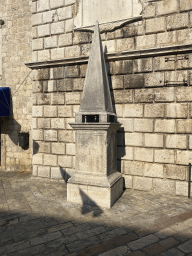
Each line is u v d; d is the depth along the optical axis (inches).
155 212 191.5
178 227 161.8
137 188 256.1
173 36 235.6
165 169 242.4
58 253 131.0
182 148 233.9
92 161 214.5
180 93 233.1
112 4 262.8
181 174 235.8
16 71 382.9
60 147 296.2
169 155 240.2
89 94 224.5
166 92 239.5
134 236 149.5
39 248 136.6
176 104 235.1
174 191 239.1
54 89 297.1
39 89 306.5
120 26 258.5
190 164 230.2
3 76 393.7
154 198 229.0
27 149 379.6
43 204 213.9
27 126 377.1
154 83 244.4
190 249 133.3
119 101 261.9
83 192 214.1
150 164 249.1
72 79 286.5
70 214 189.2
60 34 292.5
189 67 228.8
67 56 289.6
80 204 213.3
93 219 178.2
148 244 139.1
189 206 205.9
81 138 219.1
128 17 254.2
